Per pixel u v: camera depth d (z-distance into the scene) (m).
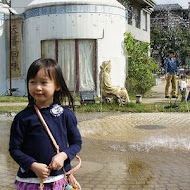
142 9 33.78
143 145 9.77
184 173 7.08
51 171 3.27
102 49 21.75
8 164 7.81
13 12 23.34
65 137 3.39
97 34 21.58
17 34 23.28
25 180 3.30
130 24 30.28
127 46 23.12
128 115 15.25
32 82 3.39
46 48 21.95
